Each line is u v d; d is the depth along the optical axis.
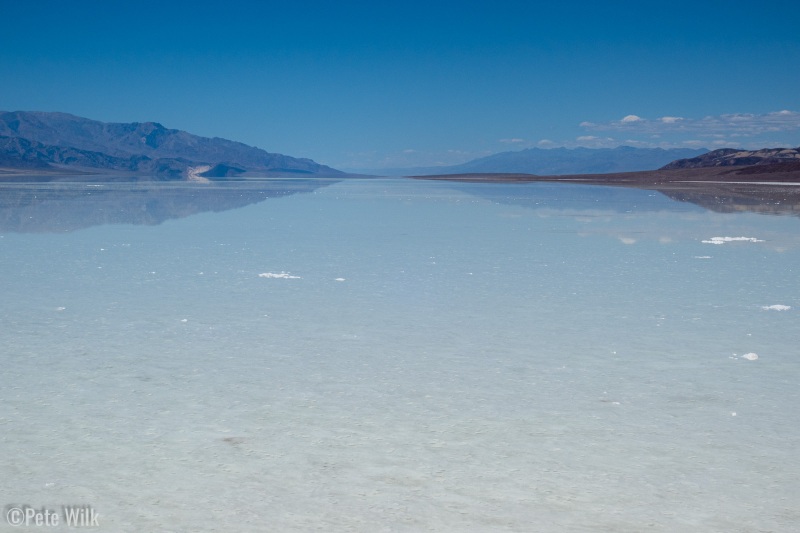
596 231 19.84
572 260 13.85
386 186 82.56
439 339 7.72
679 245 16.38
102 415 5.43
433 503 4.14
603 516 4.01
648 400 5.82
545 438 5.05
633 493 4.27
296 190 61.38
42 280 11.27
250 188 66.31
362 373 6.50
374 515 4.00
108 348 7.27
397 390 6.04
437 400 5.80
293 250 15.32
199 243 16.53
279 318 8.68
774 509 4.10
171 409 5.57
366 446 4.90
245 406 5.64
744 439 5.04
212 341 7.59
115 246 15.80
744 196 42.56
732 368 6.68
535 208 31.30
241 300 9.76
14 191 48.31
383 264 13.24
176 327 8.19
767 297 10.09
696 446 4.93
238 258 13.98
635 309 9.27
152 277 11.62
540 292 10.46
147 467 4.57
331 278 11.62
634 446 4.92
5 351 7.13
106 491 4.27
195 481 4.39
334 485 4.35
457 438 5.04
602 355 7.11
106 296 9.97
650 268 12.81
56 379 6.27
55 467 4.57
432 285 11.01
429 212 28.66
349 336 7.82
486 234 19.02
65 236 17.81
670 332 8.05
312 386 6.13
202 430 5.16
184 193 48.91
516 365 6.76
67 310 9.04
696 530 3.88
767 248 15.69
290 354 7.11
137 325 8.27
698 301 9.80
